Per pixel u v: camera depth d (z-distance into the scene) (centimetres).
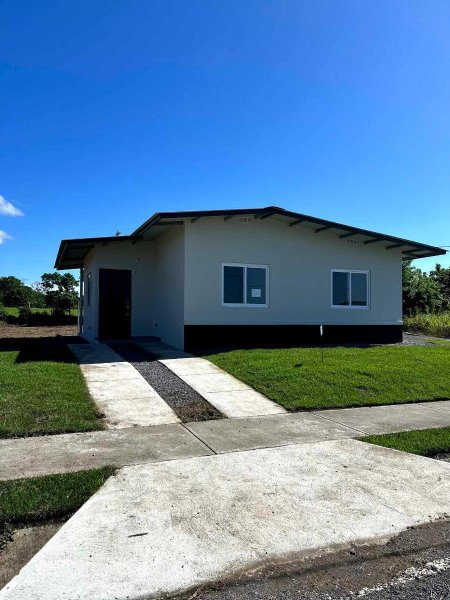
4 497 397
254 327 1304
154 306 1534
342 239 1431
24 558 325
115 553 326
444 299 3272
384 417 697
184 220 1227
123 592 288
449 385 894
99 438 569
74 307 3612
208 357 1091
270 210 1249
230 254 1280
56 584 292
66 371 894
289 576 312
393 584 305
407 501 422
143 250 1542
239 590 296
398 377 915
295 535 358
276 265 1338
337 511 399
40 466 472
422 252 1523
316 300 1391
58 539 342
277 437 590
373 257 1474
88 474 450
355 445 566
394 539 359
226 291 1277
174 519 376
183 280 1234
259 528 366
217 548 337
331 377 884
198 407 719
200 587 297
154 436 582
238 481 452
